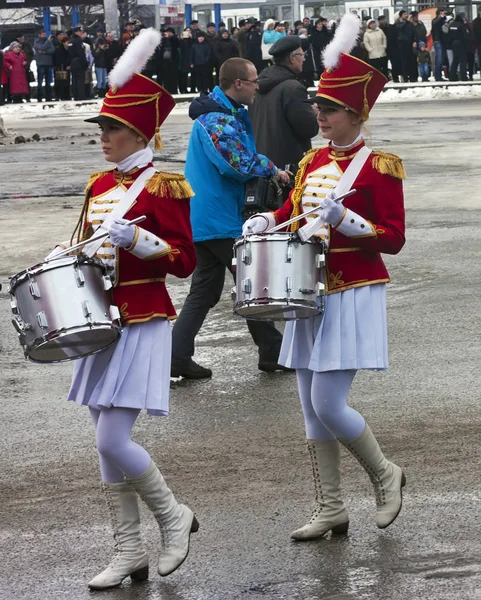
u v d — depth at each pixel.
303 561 7.91
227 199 12.40
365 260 8.05
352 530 8.43
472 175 28.27
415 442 10.31
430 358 13.08
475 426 10.70
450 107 52.47
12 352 14.23
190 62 60.72
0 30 96.56
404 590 7.36
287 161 14.49
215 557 8.06
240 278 7.96
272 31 56.84
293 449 10.33
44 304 7.12
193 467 9.96
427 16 74.62
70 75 63.00
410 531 8.35
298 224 8.26
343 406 8.02
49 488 9.62
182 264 7.66
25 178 31.12
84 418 11.51
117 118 7.57
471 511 8.68
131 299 7.54
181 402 11.88
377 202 7.99
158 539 8.48
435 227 21.50
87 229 7.87
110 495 7.68
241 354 13.67
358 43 8.29
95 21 102.88
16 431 11.13
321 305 7.92
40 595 7.58
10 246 20.77
